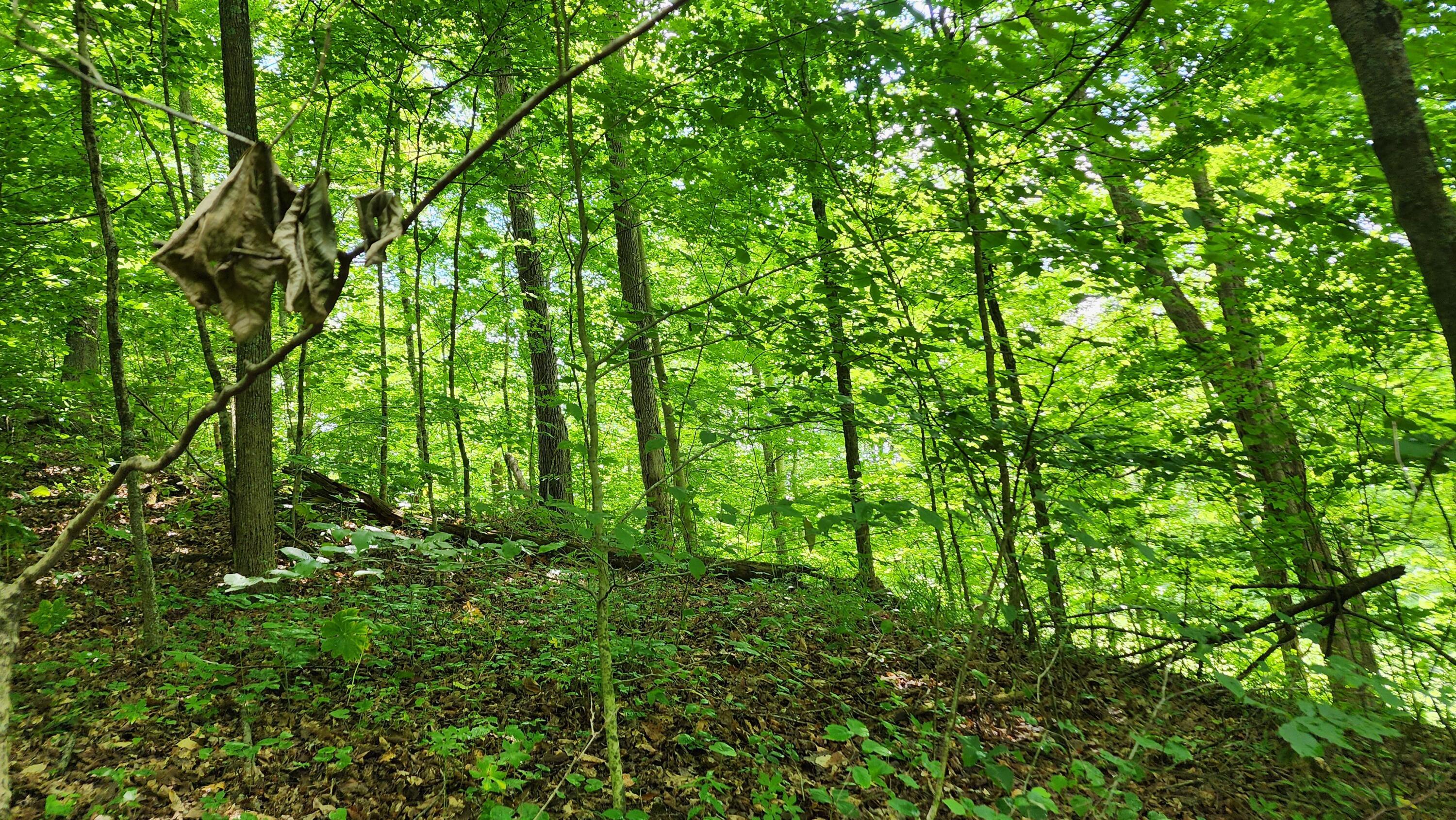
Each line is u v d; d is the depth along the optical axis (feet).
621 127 10.58
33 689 12.27
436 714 12.45
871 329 12.71
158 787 9.89
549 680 14.07
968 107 9.92
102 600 16.87
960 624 17.43
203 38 18.65
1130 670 15.61
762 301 13.04
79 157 17.99
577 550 21.89
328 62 19.58
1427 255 7.39
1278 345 13.82
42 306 20.36
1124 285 11.37
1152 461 12.63
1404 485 13.38
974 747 8.34
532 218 31.73
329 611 16.28
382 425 24.81
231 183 4.67
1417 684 12.13
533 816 8.38
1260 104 13.20
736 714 13.35
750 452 36.99
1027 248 10.80
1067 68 10.62
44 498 21.29
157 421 22.75
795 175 17.30
